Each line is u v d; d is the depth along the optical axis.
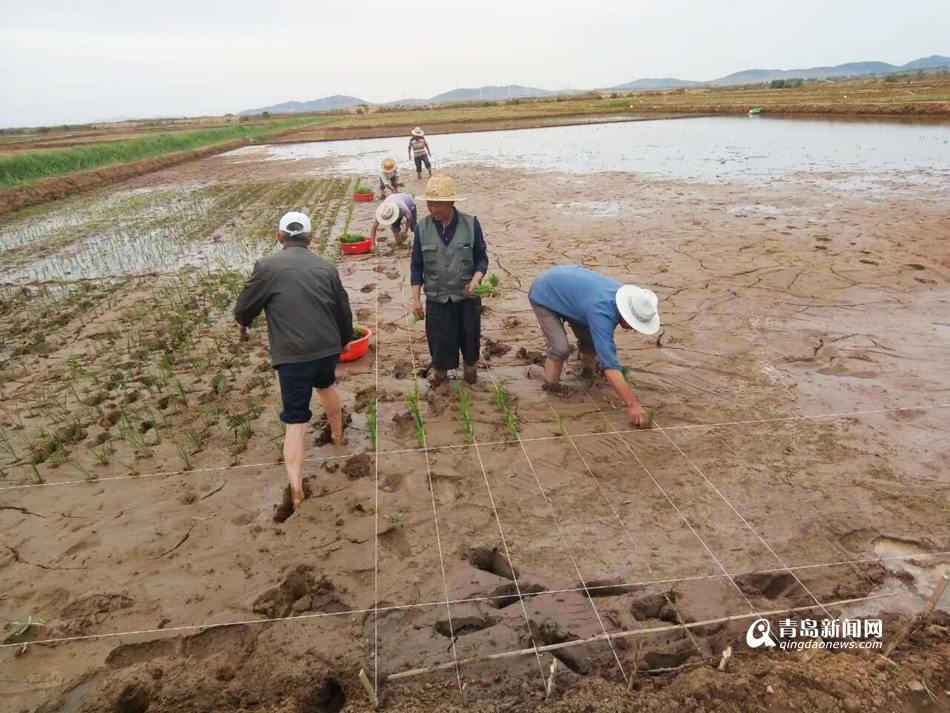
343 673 2.83
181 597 3.33
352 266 9.49
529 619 3.07
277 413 5.18
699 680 2.66
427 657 2.89
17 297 8.73
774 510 3.79
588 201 13.80
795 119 34.72
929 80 56.19
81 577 3.50
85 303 8.30
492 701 2.65
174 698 2.78
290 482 4.00
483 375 5.74
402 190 16.27
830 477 4.07
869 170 16.25
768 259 8.77
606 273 8.53
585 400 5.20
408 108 105.69
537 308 5.10
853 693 2.59
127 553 3.67
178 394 5.53
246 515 3.98
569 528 3.72
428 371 5.89
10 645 3.07
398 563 3.50
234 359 6.27
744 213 11.78
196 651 3.04
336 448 4.65
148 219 14.36
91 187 20.47
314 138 39.81
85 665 2.95
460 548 3.60
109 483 4.35
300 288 3.96
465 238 4.85
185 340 6.79
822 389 5.21
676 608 3.12
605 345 4.50
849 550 3.47
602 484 4.11
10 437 5.00
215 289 8.71
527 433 4.74
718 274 8.23
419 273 5.04
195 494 4.19
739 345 6.12
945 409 4.81
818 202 12.45
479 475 4.26
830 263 8.46
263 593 3.31
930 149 20.00
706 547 3.52
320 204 15.02
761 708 2.57
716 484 4.05
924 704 2.57
